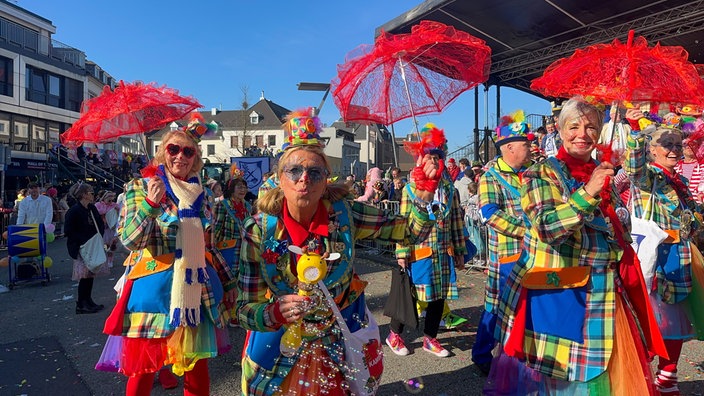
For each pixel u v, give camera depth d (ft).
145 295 9.00
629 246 7.97
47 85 96.68
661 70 7.34
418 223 6.80
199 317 8.90
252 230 6.63
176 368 8.90
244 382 6.88
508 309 8.14
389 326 17.15
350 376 6.52
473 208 26.30
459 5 33.17
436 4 33.22
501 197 11.14
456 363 13.60
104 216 30.32
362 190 47.32
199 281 9.04
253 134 190.39
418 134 7.70
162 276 9.06
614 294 7.47
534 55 41.70
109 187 78.79
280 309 6.05
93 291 24.86
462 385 12.16
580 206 6.84
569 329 7.40
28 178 65.92
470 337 15.81
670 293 10.05
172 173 9.73
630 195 10.92
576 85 7.54
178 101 10.28
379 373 6.92
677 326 10.15
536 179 7.64
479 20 35.78
